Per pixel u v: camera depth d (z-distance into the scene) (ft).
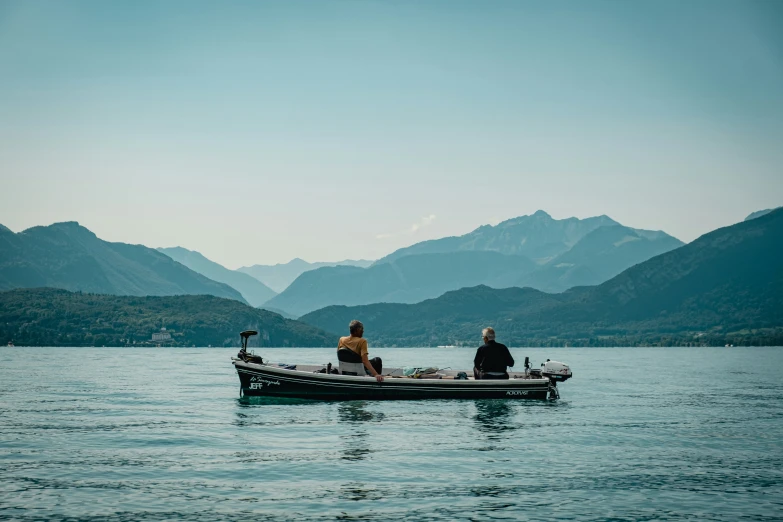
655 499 38.22
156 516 34.14
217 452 50.49
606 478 43.21
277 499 37.50
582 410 80.79
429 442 55.26
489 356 86.58
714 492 39.93
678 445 55.88
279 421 66.85
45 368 199.72
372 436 57.98
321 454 49.93
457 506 36.35
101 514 34.35
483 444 54.70
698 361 387.14
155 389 110.73
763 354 642.63
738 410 83.92
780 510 36.27
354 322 82.69
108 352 571.69
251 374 83.10
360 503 36.81
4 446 52.39
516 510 35.70
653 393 111.86
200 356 431.43
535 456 50.11
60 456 48.60
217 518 33.96
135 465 45.73
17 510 34.71
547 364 90.84
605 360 418.51
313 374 81.15
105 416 70.95
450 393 83.92
